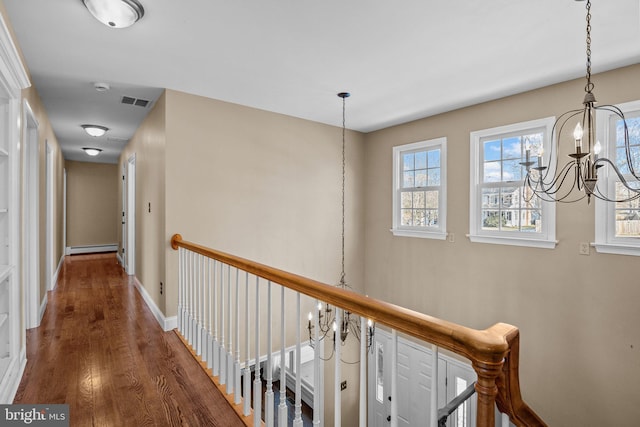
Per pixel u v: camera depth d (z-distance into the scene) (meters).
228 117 3.59
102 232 8.14
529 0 1.88
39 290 3.26
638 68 2.65
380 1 1.89
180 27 2.14
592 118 2.85
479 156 3.72
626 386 2.70
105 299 4.05
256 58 2.58
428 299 4.21
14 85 1.92
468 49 2.45
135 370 2.29
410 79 3.00
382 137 4.78
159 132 3.38
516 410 0.80
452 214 3.94
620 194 2.76
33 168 3.09
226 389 2.03
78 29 2.15
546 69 2.78
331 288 1.17
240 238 3.68
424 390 4.11
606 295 2.81
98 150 6.24
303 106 3.76
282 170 4.04
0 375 1.85
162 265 3.23
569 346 3.02
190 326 2.71
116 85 3.11
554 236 3.11
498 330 0.79
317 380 1.28
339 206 4.68
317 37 2.28
